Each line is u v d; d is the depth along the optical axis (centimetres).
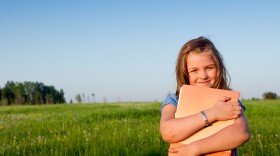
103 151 572
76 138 707
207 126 237
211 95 247
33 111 1950
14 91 9644
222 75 270
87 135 741
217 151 232
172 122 242
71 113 1463
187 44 273
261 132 752
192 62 268
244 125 236
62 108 2145
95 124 1014
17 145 646
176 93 282
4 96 9469
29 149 614
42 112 1805
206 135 235
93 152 566
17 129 956
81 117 1224
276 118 1129
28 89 9838
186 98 250
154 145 609
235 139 229
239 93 245
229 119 235
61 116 1358
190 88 252
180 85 278
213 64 267
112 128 877
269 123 943
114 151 572
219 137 229
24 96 9706
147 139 682
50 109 2084
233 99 243
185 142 239
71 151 584
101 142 649
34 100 9756
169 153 243
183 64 274
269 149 573
